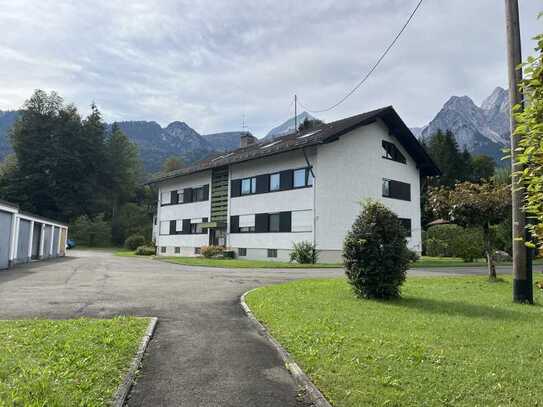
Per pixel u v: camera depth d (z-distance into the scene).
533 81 3.14
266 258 28.67
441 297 10.74
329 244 25.70
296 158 26.91
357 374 4.96
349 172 27.06
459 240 26.02
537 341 6.32
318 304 9.61
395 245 10.47
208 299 10.66
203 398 4.56
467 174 55.38
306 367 5.27
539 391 4.48
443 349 5.91
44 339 6.07
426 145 61.69
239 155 31.64
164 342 6.67
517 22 9.94
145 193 83.50
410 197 31.03
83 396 4.21
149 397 4.57
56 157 63.16
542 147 3.08
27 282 13.48
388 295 10.45
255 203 29.94
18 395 4.05
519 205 10.00
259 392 4.75
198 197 36.88
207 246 32.50
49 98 66.62
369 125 28.48
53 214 63.44
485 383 4.68
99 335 6.45
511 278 15.78
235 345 6.55
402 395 4.37
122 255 38.88
